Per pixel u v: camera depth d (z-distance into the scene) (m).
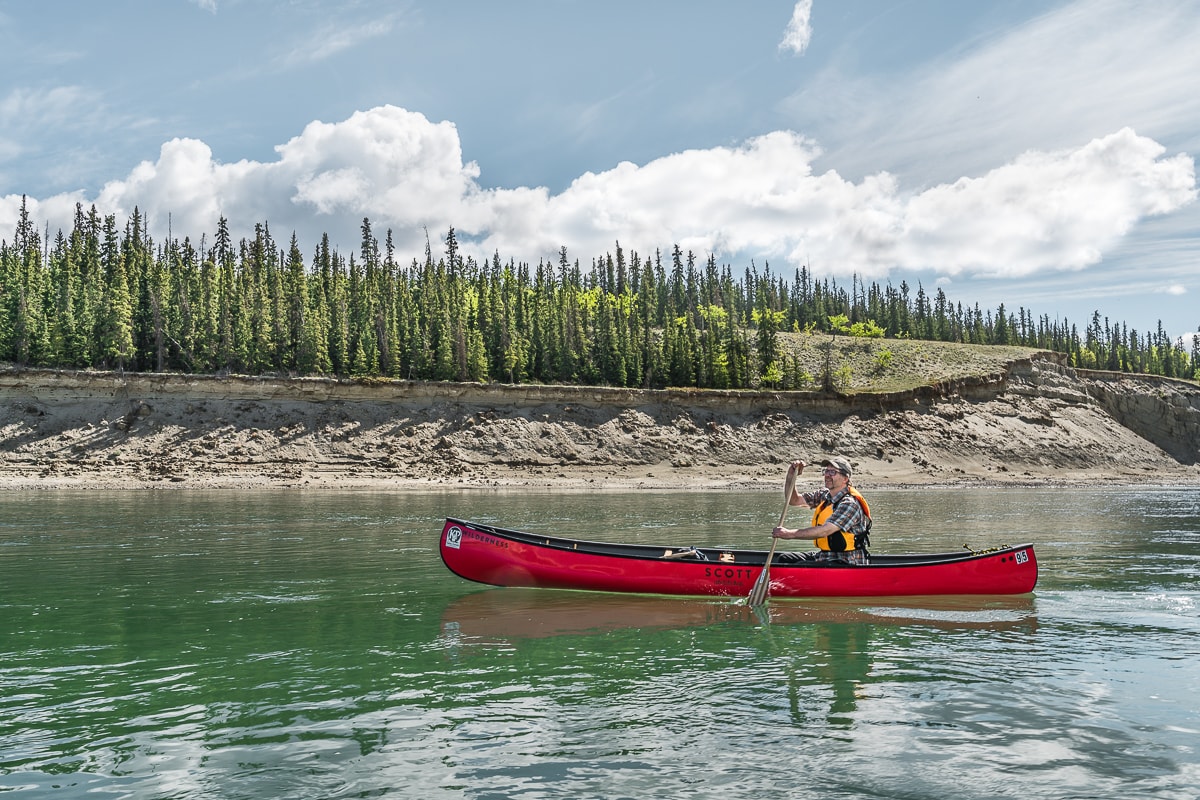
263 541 20.16
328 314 86.88
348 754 5.42
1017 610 10.73
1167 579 13.60
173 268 92.88
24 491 49.88
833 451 81.56
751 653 8.34
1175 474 93.12
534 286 129.00
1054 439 93.62
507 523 26.50
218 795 4.73
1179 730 5.91
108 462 61.78
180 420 67.38
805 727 5.98
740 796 4.73
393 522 26.70
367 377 77.56
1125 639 9.01
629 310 126.81
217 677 7.36
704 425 81.50
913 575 11.38
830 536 11.31
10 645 8.63
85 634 9.18
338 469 65.62
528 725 6.03
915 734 5.83
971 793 4.77
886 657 8.18
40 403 65.44
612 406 81.31
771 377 102.31
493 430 74.31
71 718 6.18
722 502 42.75
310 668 7.69
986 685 7.11
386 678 7.33
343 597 11.72
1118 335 180.00
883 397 90.12
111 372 68.62
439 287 105.88
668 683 7.19
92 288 79.56
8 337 73.00
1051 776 5.04
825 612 10.59
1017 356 114.19
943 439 87.06
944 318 163.50
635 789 4.83
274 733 5.84
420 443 71.44
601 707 6.48
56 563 15.71
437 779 4.98
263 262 99.81
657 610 10.69
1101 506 40.72
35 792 4.77
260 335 80.81
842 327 150.12
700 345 105.88
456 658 8.10
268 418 69.88
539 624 9.79
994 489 69.31
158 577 13.80
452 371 83.69
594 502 42.03
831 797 4.72
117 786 4.87
